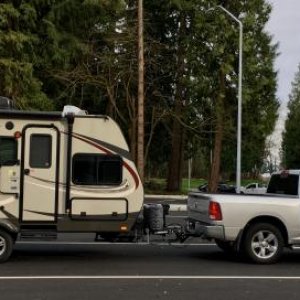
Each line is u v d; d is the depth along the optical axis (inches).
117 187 461.4
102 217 458.9
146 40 1371.8
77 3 1307.8
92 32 1360.7
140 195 465.4
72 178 456.1
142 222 479.8
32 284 372.2
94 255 500.1
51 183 453.4
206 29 1488.7
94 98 1428.4
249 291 362.6
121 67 1317.7
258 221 475.2
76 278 393.4
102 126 462.6
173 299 336.2
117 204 461.1
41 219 451.8
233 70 1502.2
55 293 346.6
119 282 382.6
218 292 358.0
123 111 1510.8
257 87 1544.0
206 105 1544.0
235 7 1531.7
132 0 1347.2
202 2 1488.7
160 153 1815.9
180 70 1524.4
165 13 1540.4
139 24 1159.0
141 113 1159.6
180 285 377.1
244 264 467.8
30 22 1214.9
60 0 1280.8
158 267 444.8
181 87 1549.0
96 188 458.6
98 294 345.4
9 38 1139.3
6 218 446.6
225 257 502.6
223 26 1487.5
